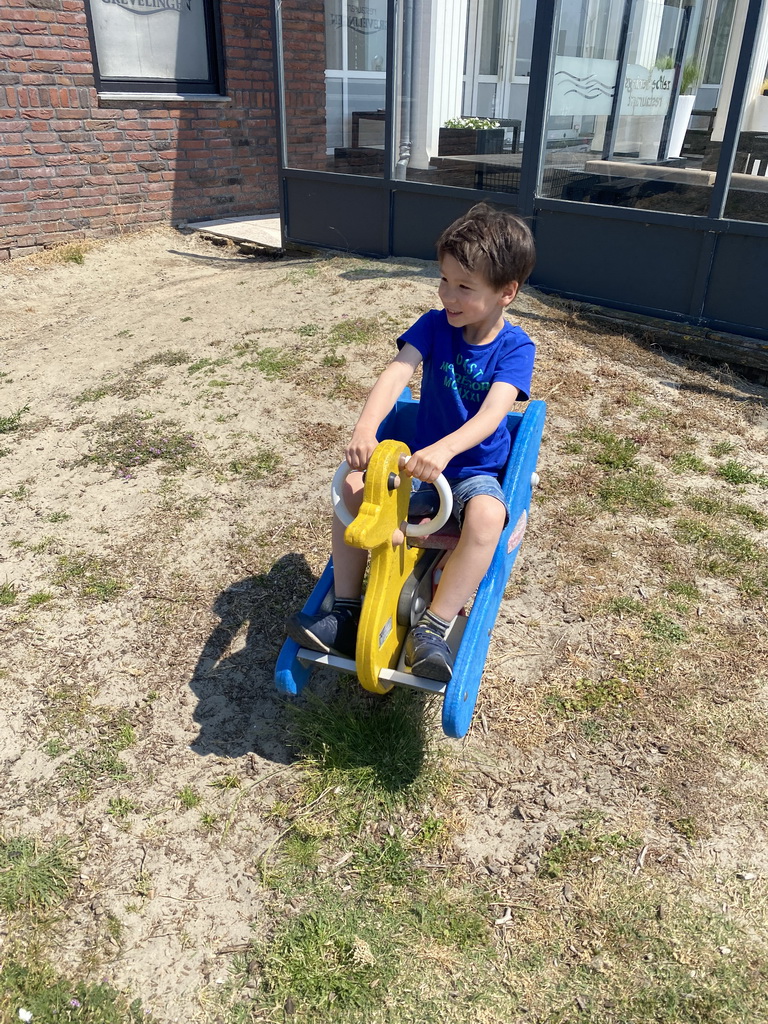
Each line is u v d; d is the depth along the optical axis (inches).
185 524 149.2
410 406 116.5
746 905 84.8
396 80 258.8
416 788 98.9
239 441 173.2
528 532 145.6
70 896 88.4
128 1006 78.1
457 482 99.7
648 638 121.6
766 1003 76.2
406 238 282.0
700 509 152.3
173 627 126.4
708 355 212.4
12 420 188.9
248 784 101.0
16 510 155.5
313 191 306.2
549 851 91.2
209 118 385.4
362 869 90.3
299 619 92.2
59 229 350.3
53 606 131.1
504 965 80.3
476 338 98.1
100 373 210.5
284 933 83.9
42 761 104.5
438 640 89.6
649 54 219.9
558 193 238.2
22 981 80.1
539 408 116.0
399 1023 75.9
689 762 101.5
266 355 208.7
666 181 213.6
